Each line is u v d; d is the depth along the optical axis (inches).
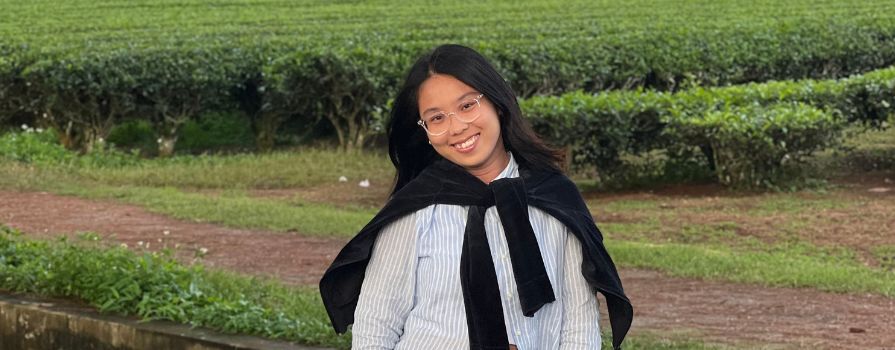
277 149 672.4
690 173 521.0
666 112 505.4
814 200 477.1
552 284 127.1
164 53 637.9
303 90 626.5
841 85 546.6
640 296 324.8
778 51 741.9
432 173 131.3
